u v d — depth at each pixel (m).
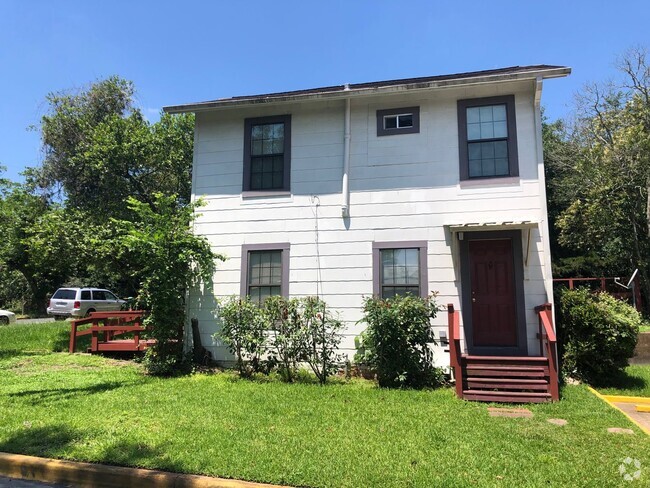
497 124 9.31
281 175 10.33
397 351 8.05
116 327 11.31
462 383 7.42
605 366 8.37
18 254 27.95
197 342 10.02
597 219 19.64
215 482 4.19
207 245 10.05
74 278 32.72
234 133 10.67
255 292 10.09
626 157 19.19
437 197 9.38
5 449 5.04
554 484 4.05
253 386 8.11
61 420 5.99
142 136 19.84
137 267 12.51
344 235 9.74
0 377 8.83
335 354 9.09
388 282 9.45
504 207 9.02
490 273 9.03
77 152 21.12
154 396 7.28
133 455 4.77
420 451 4.82
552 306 8.21
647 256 18.86
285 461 4.55
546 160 25.20
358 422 5.84
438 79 10.65
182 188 22.31
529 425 5.77
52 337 14.16
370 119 9.95
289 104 10.39
